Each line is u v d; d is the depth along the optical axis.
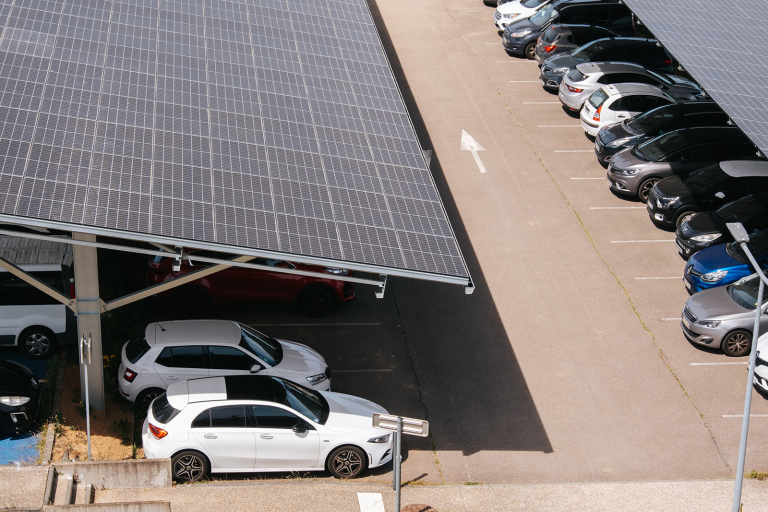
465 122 27.00
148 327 14.43
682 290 19.39
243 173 12.71
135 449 13.52
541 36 30.69
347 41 19.44
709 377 16.59
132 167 11.82
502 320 18.23
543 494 13.22
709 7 22.64
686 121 23.75
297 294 17.72
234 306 18.12
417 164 14.78
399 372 16.44
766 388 15.80
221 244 11.04
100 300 12.98
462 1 37.75
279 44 17.98
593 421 15.34
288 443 12.63
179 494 12.09
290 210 12.24
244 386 13.01
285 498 12.22
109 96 13.52
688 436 15.04
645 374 16.66
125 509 10.92
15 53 13.84
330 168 13.70
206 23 17.75
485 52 32.44
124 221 10.70
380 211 12.98
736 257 18.44
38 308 14.82
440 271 12.02
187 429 12.29
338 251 11.71
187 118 13.70
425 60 31.38
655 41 28.52
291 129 14.58
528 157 25.14
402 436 14.62
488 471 13.93
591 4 31.16
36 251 14.97
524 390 16.12
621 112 25.08
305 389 13.63
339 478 13.09
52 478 11.74
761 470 14.24
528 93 29.27
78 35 15.20
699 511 13.06
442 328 17.94
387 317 18.20
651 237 21.44
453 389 16.06
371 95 17.03
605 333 17.88
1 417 12.96
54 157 11.40
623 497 13.30
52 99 12.84
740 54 19.97
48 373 14.53
